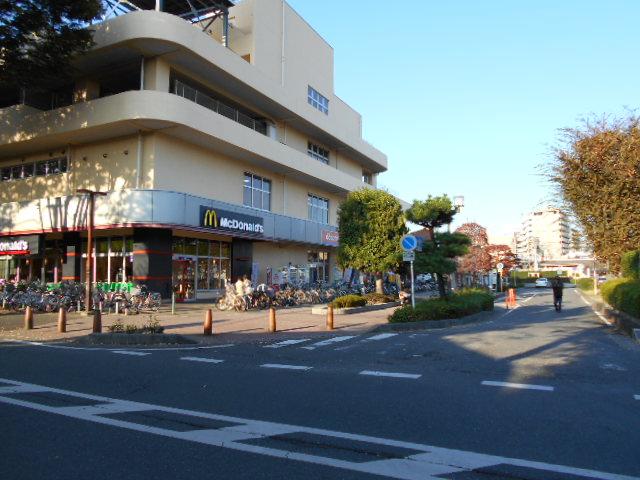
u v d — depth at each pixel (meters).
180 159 25.62
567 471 4.38
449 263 18.27
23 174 28.72
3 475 4.18
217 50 25.53
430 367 9.67
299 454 4.78
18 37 18.39
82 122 23.70
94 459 4.59
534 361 10.23
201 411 6.40
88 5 18.59
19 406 6.56
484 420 6.00
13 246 26.20
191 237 26.86
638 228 16.25
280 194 34.19
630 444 5.11
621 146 16.09
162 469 4.36
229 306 21.75
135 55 23.94
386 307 24.83
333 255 41.59
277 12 33.34
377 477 4.23
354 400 6.99
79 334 14.32
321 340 13.57
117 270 25.34
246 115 31.86
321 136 38.59
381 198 28.00
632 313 15.59
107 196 22.92
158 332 13.59
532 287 76.50
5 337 13.84
